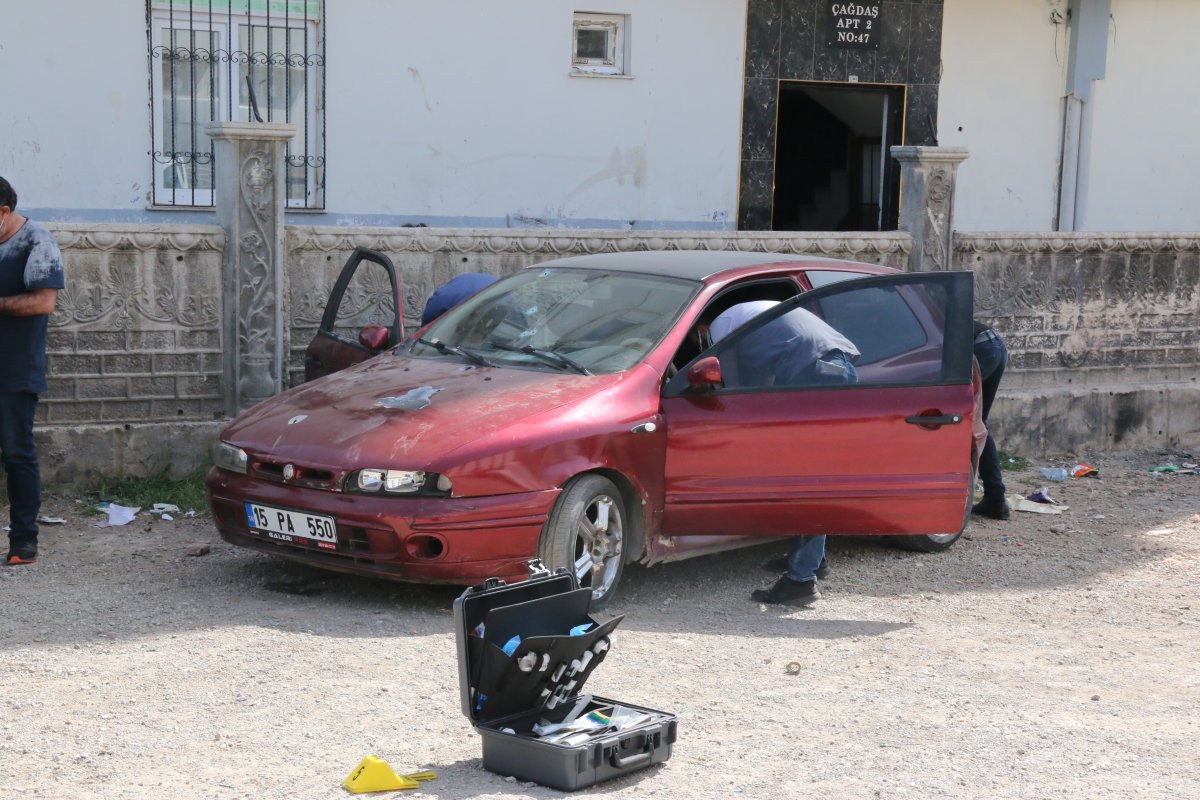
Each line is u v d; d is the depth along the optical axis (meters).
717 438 6.34
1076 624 6.40
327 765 4.23
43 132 10.59
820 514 6.48
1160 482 10.10
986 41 13.70
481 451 5.79
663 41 12.47
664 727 4.29
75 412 8.16
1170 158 14.65
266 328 8.47
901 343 6.66
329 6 11.30
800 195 15.53
